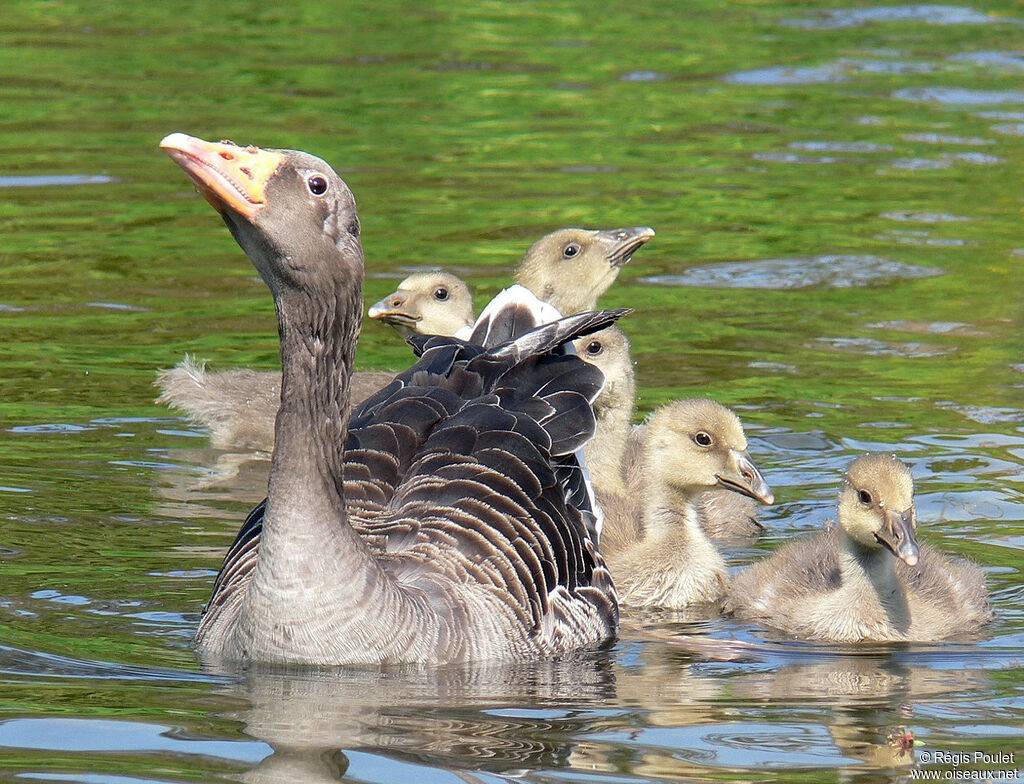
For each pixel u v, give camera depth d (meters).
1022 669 11.60
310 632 10.72
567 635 11.73
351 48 34.88
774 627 13.11
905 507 12.49
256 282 21.47
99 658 10.98
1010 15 38.72
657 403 17.38
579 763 9.27
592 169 26.66
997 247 23.09
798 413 17.09
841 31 36.97
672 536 14.30
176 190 25.22
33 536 13.59
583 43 35.69
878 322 20.05
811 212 24.69
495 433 12.16
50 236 22.81
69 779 8.82
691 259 22.53
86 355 18.58
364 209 24.23
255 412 16.89
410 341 13.77
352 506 11.87
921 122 29.70
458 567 11.34
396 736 9.60
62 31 35.50
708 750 9.55
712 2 40.03
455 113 29.98
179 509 14.52
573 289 18.59
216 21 37.22
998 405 17.31
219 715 9.90
